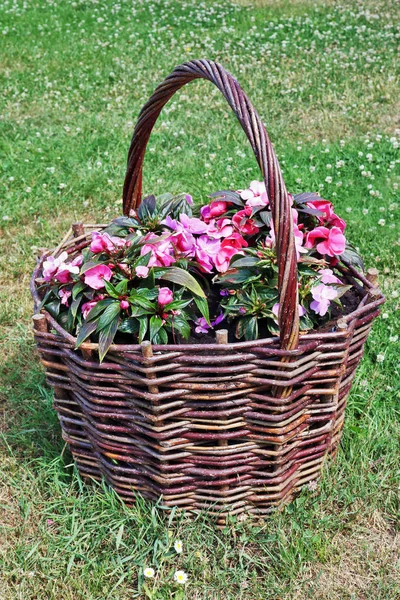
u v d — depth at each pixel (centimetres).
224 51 718
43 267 217
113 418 195
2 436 251
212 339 201
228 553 203
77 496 224
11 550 207
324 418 202
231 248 207
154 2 955
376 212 394
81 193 433
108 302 190
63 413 214
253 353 179
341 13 855
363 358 278
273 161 166
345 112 545
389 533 212
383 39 736
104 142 502
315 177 433
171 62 699
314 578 197
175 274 196
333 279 204
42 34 801
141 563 198
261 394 188
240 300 198
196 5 936
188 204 236
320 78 628
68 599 192
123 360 184
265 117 548
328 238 209
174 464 197
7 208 416
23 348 303
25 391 276
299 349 178
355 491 220
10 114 566
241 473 201
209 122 534
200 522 210
